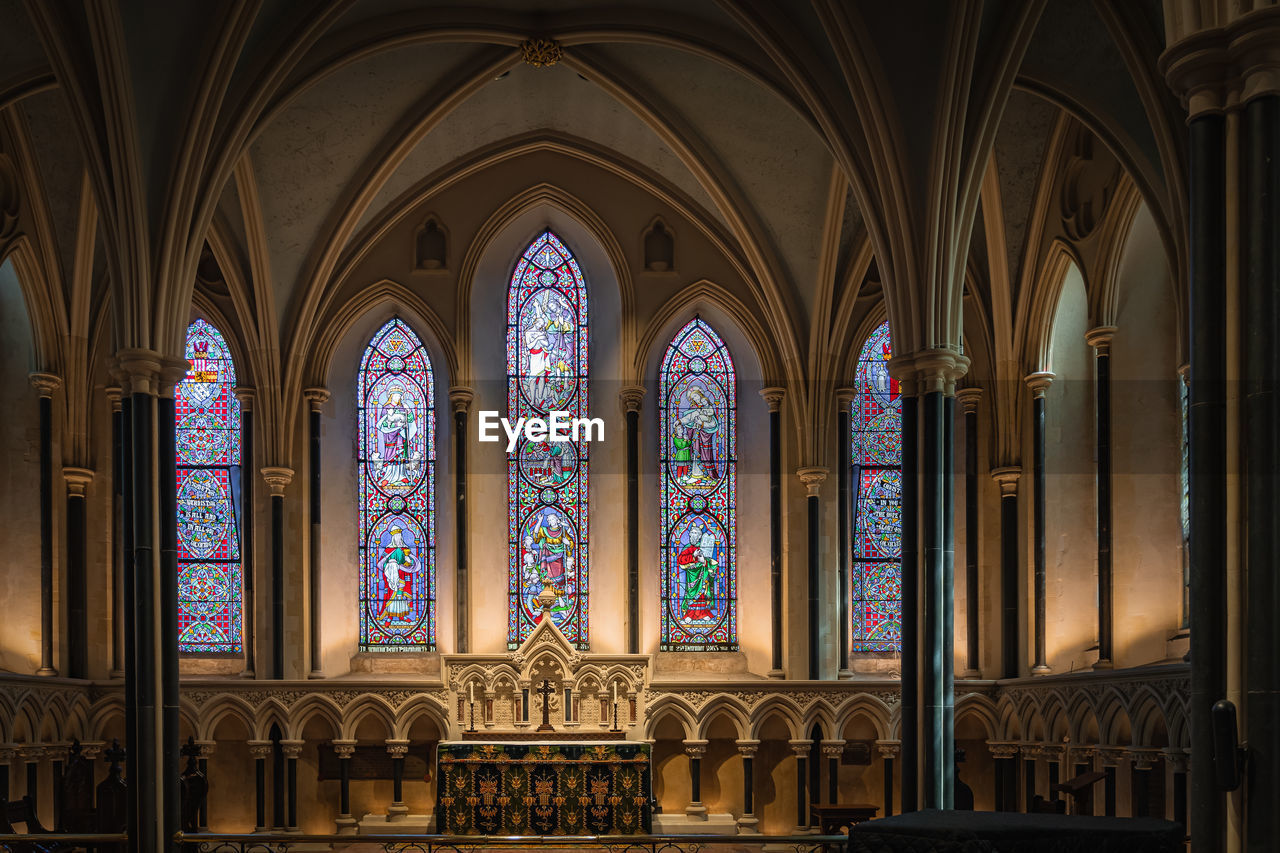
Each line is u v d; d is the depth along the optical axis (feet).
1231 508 28.22
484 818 71.26
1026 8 52.08
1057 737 69.72
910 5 52.60
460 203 82.23
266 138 72.08
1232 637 27.96
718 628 81.92
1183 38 28.91
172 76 55.11
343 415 82.48
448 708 75.97
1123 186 65.62
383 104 72.43
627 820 71.61
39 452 75.77
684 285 82.17
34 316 74.90
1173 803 55.93
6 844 53.06
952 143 53.72
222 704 76.28
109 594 77.15
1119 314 69.05
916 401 55.67
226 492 80.43
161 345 56.03
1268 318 27.71
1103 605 68.08
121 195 54.65
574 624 81.71
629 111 76.89
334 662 79.77
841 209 75.77
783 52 58.03
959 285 55.57
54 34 52.47
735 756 78.33
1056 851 25.71
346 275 80.33
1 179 71.46
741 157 75.66
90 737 75.56
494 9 66.69
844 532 80.12
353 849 73.00
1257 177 27.86
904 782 54.29
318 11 58.29
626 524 80.53
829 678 78.54
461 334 81.56
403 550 81.92
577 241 84.23
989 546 77.46
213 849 71.87
